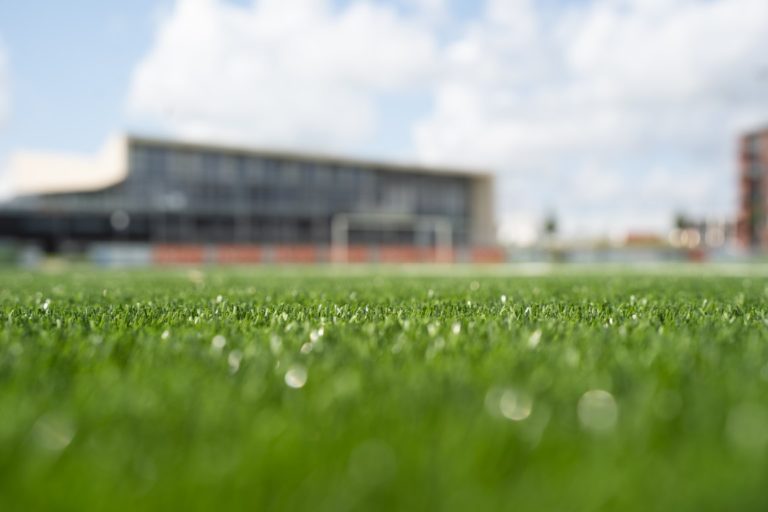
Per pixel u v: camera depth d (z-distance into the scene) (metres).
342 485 1.17
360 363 2.24
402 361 2.32
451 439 1.36
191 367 2.21
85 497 1.12
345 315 4.09
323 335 2.96
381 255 51.66
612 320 3.64
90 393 1.82
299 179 61.47
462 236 70.62
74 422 1.55
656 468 1.21
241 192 58.78
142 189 54.66
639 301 5.58
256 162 59.41
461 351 2.53
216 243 58.16
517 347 2.58
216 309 4.63
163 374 2.08
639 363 2.21
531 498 1.09
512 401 1.63
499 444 1.35
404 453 1.30
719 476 1.16
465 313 4.34
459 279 12.93
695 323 3.59
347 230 63.81
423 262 52.34
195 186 56.72
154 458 1.31
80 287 9.33
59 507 1.09
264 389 1.90
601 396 1.70
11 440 1.40
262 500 1.13
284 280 12.58
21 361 2.27
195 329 3.36
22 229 55.00
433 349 2.51
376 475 1.18
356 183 64.38
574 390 1.83
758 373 2.09
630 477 1.17
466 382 1.91
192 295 6.83
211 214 57.53
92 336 2.87
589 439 1.40
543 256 52.34
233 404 1.70
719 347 2.59
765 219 69.56
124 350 2.60
